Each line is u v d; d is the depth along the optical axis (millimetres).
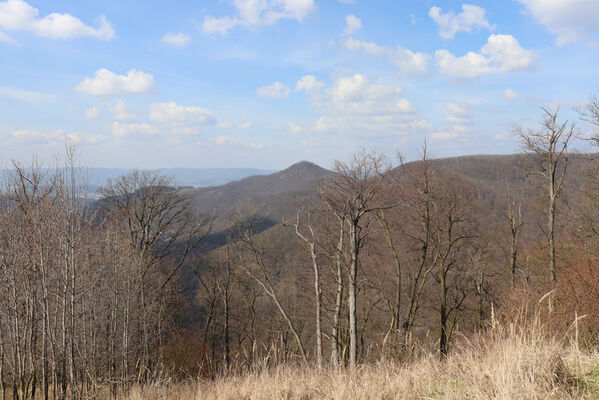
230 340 32031
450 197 21109
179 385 10469
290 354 8047
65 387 12953
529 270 22594
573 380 3695
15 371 13086
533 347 4133
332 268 19250
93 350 15430
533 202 25062
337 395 4836
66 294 13211
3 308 12305
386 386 4879
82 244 14148
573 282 10977
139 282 20844
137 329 20281
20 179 12992
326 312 19938
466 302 26297
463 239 22172
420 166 20938
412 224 22062
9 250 12562
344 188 16062
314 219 18969
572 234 21766
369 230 18672
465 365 4660
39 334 14414
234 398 6434
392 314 21062
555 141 17156
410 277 23312
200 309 33625
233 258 24266
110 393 14047
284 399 5477
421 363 5648
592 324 8117
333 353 16266
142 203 26328
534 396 3316
